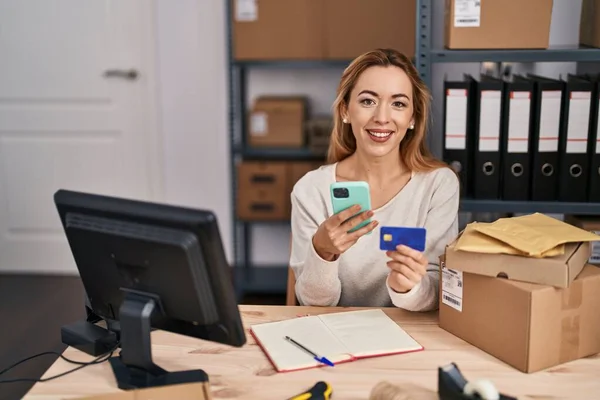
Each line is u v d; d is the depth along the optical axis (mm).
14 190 3648
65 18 3471
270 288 3340
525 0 2207
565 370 1340
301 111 3203
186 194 3668
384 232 1495
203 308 1230
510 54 2234
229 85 3121
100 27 3479
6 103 3564
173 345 1462
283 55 3004
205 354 1423
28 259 3707
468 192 2420
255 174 3189
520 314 1317
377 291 1827
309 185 1905
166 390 1198
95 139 3602
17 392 2400
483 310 1401
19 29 3486
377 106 1767
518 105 2295
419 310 1596
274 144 3240
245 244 3596
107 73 3514
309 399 1222
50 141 3598
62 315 3139
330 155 1982
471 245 1380
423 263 1497
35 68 3520
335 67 3305
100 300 1388
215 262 1186
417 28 2260
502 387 1282
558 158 2332
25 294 3400
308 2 2951
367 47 2949
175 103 3562
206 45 3498
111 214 1260
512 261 1345
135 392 1198
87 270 1358
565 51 2215
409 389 1199
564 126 2295
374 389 1200
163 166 3635
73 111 3564
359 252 1812
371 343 1438
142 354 1286
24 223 3680
